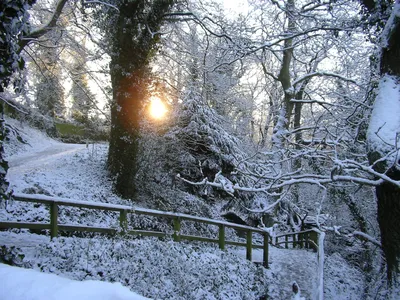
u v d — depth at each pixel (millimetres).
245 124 23703
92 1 13398
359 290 12180
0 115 4359
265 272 10977
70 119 29203
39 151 20531
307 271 11781
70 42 16062
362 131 11930
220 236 10797
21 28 4375
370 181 7891
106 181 13656
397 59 7922
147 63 14648
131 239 8367
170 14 14930
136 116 13914
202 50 17500
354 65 16094
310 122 19266
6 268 3070
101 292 2623
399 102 7750
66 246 7125
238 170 10516
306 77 15656
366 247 13664
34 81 19891
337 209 16781
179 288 7465
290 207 17375
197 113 17312
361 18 10930
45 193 10414
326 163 14469
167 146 15945
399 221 7480
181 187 17422
